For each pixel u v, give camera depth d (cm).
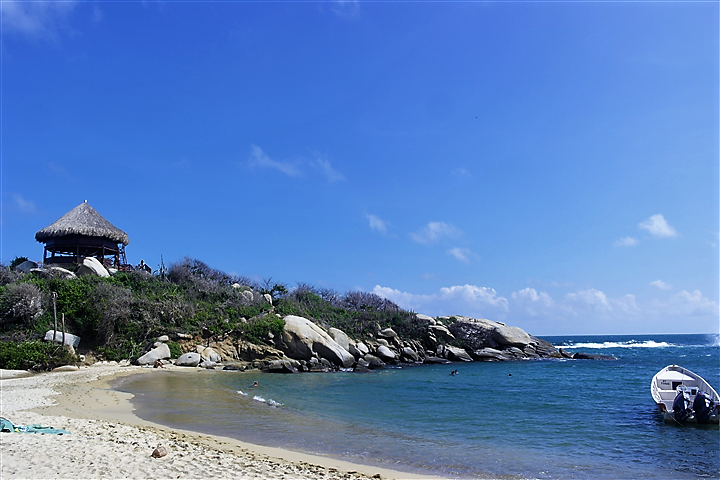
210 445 1209
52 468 854
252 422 1619
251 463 1014
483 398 2397
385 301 5684
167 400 1981
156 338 3394
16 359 2689
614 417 1916
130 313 3422
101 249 4378
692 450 1412
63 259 4197
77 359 2983
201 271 4575
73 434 1166
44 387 2120
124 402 1861
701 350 7856
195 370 3164
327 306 5028
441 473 1113
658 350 7906
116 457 963
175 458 996
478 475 1116
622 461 1289
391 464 1169
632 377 3478
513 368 4231
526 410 2064
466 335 5400
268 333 3738
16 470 827
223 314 3853
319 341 3834
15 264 4238
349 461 1173
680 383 2148
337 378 3197
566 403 2256
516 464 1227
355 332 4638
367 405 2112
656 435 1609
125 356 3231
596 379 3338
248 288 4619
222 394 2219
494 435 1572
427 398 2367
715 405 1756
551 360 5206
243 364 3478
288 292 5050
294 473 962
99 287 3484
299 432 1494
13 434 1119
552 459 1291
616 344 10694
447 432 1598
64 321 3241
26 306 3094
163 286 3997
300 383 2844
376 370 3916
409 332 5116
